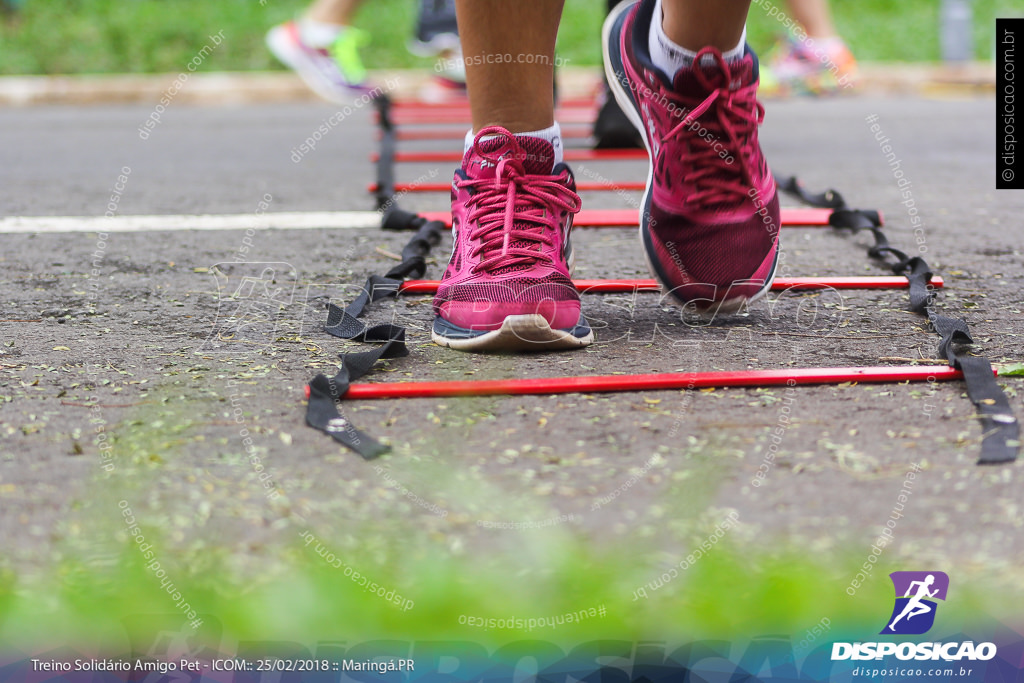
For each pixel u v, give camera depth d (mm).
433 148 8602
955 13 17781
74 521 1980
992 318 3574
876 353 3139
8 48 16828
